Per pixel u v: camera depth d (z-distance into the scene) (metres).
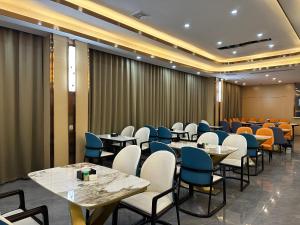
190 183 3.07
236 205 3.36
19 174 4.43
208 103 10.12
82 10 3.83
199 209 3.21
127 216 2.99
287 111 12.06
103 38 5.08
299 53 6.63
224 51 6.96
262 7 3.95
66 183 2.00
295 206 3.34
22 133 4.41
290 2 3.67
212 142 4.42
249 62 7.86
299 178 4.66
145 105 7.11
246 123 10.25
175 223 2.83
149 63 7.14
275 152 7.32
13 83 4.31
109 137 5.23
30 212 1.73
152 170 2.55
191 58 7.38
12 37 4.28
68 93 4.73
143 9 4.05
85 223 2.12
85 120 5.08
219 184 4.25
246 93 13.32
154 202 2.05
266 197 3.67
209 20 4.54
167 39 5.82
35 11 3.92
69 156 4.77
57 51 4.54
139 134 5.62
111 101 6.04
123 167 2.77
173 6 3.91
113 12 4.23
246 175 4.85
